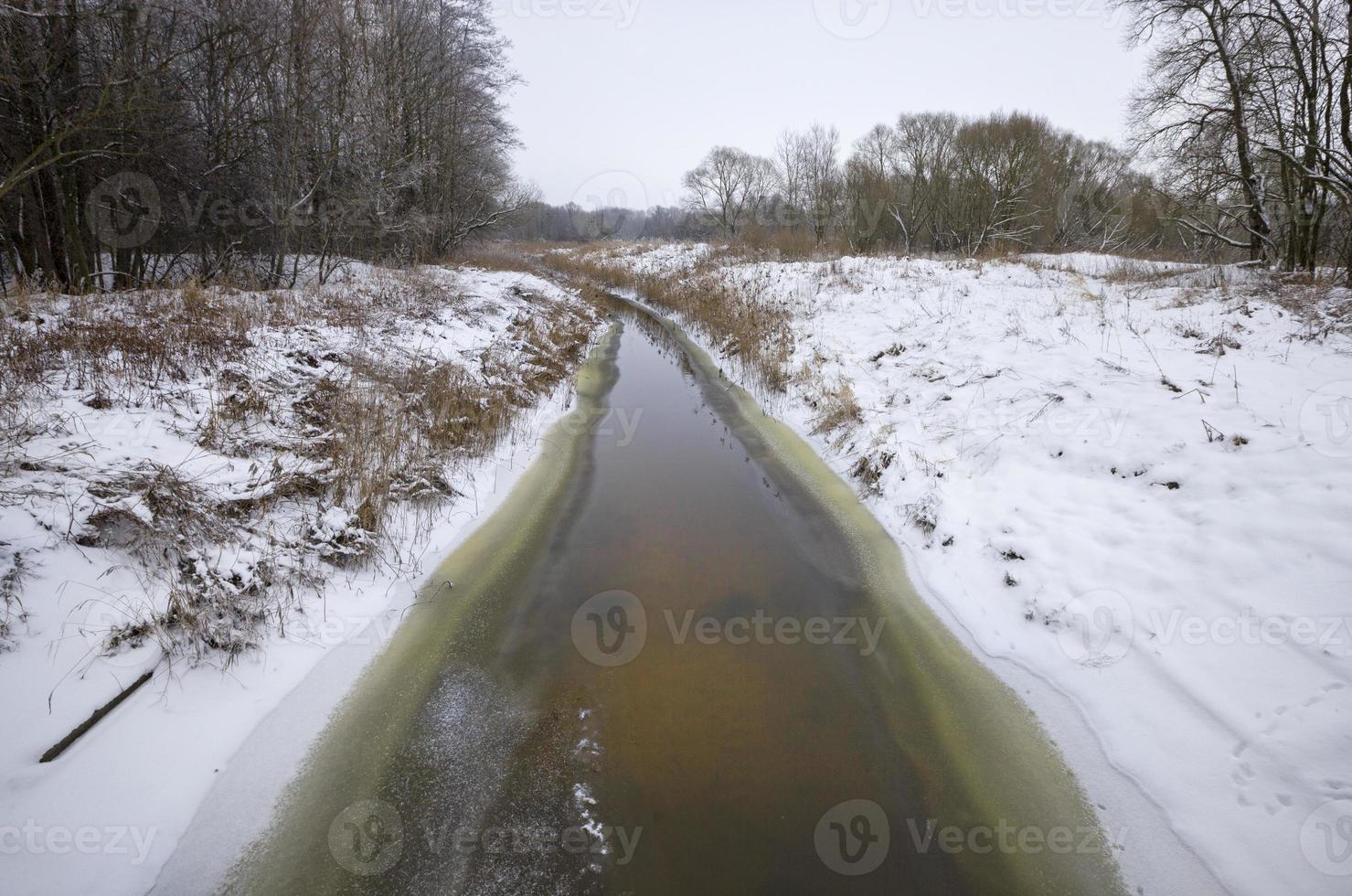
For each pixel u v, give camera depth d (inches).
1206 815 123.4
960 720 155.6
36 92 375.9
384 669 170.4
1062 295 478.3
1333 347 284.5
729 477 305.9
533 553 235.6
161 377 247.3
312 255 611.5
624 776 140.1
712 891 115.5
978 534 219.8
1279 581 157.3
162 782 129.3
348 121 600.1
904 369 375.2
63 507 165.8
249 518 201.6
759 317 582.6
